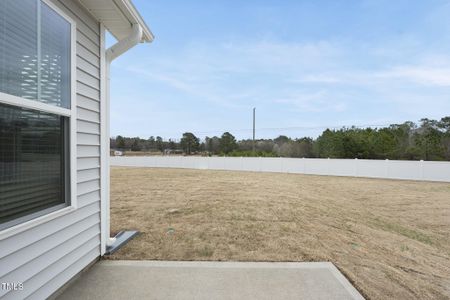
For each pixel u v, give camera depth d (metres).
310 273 2.86
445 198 9.41
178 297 2.32
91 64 3.01
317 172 17.52
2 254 1.79
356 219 6.14
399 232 5.52
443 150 21.53
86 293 2.36
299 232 4.57
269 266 3.02
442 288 3.01
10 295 1.85
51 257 2.28
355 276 2.93
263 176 15.31
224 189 9.52
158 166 23.17
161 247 3.65
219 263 3.08
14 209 1.93
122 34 3.63
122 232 4.18
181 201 7.13
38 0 2.15
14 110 1.96
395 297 2.62
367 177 15.88
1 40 1.81
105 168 3.30
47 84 2.26
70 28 2.57
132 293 2.37
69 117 2.54
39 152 2.19
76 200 2.61
